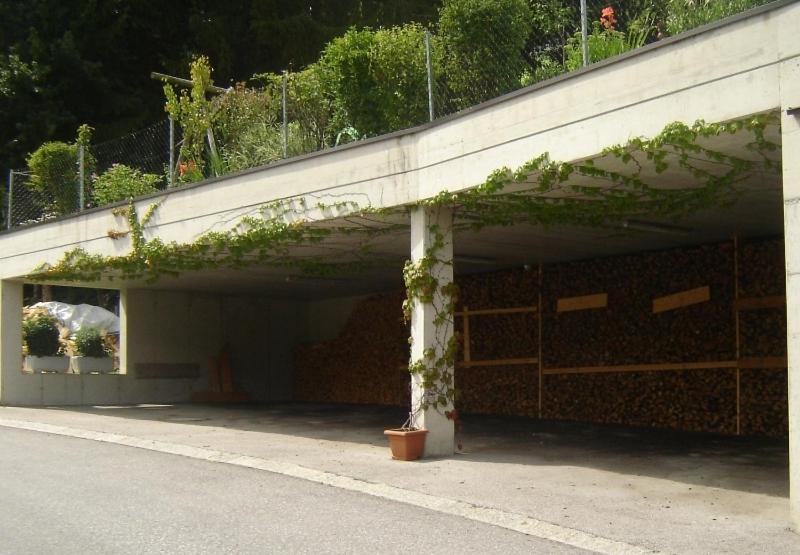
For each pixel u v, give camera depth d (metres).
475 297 16.78
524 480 8.41
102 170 15.88
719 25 7.04
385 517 6.83
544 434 12.55
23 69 23.47
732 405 12.53
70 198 15.77
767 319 12.17
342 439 11.66
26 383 16.20
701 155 7.81
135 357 18.33
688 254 13.34
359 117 13.27
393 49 13.22
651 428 13.38
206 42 25.42
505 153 8.81
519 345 15.85
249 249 12.57
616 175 8.63
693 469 9.24
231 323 20.16
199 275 16.20
